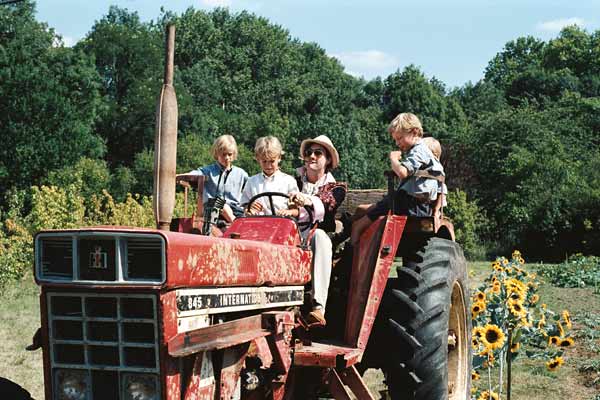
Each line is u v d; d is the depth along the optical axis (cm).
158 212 480
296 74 8856
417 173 609
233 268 462
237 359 471
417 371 583
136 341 415
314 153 685
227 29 8600
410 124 638
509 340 770
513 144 4038
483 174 4081
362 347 570
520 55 11012
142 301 412
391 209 601
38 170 4319
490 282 1007
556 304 1689
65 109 4397
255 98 8106
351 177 4528
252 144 6141
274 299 518
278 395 517
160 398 411
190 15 8569
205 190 748
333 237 660
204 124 6084
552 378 945
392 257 591
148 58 6234
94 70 4825
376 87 9644
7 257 1766
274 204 657
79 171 4088
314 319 561
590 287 2144
